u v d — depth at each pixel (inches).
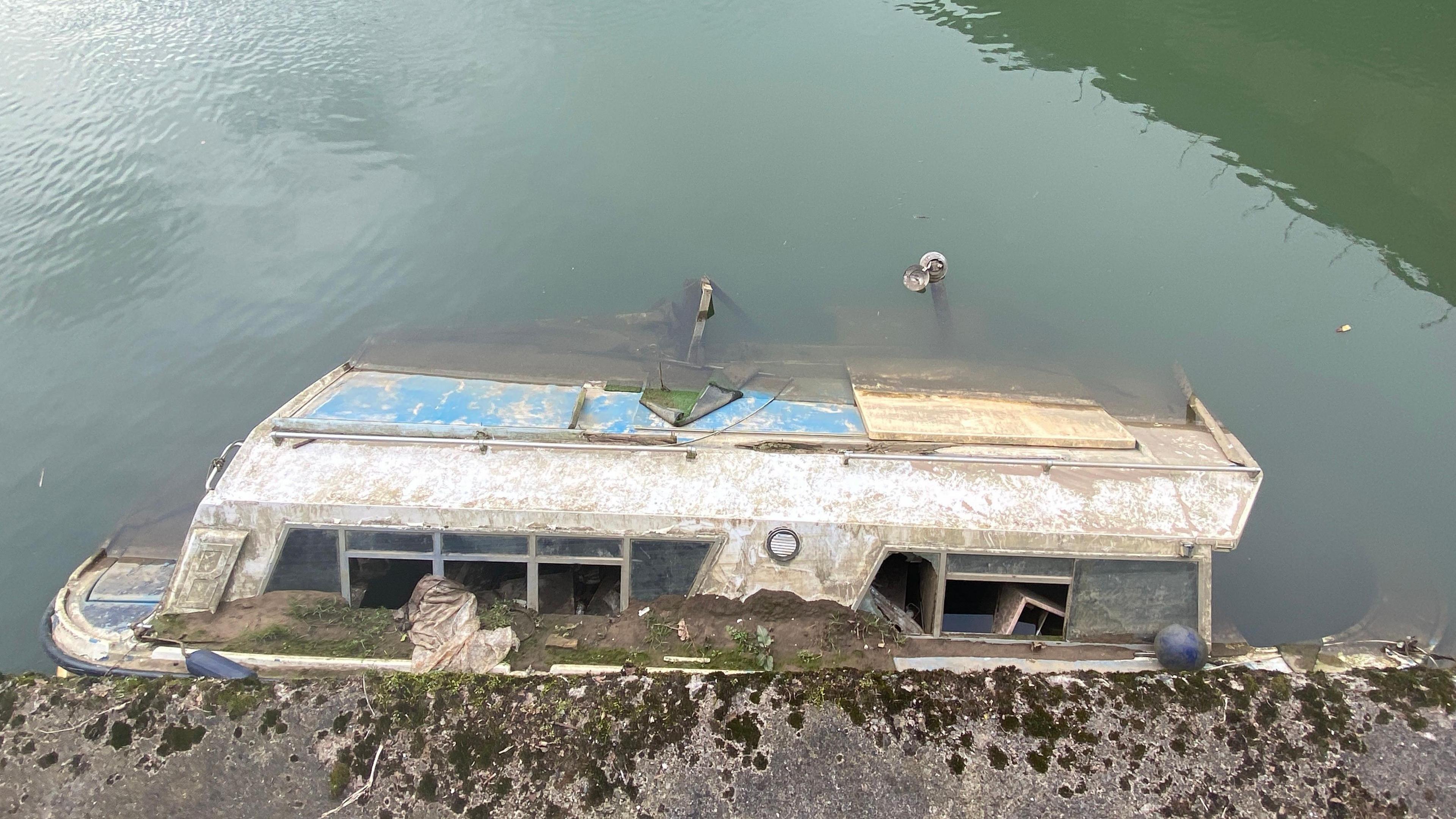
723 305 383.2
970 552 239.5
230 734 193.9
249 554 243.6
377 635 236.7
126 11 671.8
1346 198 454.0
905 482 249.3
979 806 185.5
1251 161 480.1
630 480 248.5
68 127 543.5
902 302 403.9
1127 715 195.0
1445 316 389.1
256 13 666.2
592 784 189.6
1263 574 298.8
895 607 253.6
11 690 199.5
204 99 564.4
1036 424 276.1
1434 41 532.1
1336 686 198.8
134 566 278.2
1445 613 276.8
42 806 185.9
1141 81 545.6
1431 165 470.6
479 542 242.7
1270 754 190.2
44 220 474.0
